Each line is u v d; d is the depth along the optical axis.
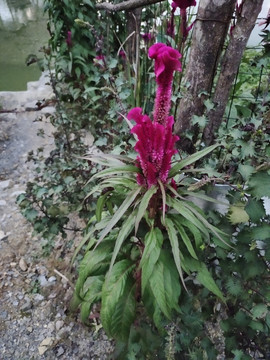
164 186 0.94
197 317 1.17
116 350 1.28
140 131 0.87
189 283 1.35
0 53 5.22
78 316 1.61
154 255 0.94
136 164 0.97
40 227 1.65
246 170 1.18
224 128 1.40
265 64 1.27
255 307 1.13
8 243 1.98
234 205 1.18
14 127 3.00
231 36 1.32
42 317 1.61
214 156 1.52
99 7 2.09
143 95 1.88
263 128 1.24
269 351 1.23
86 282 1.30
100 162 1.01
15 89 4.14
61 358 1.46
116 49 2.63
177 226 1.01
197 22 1.34
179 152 1.45
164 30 1.89
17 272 1.82
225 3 1.25
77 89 2.25
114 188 1.12
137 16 2.12
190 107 1.48
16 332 1.55
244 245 1.13
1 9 7.18
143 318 1.39
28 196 1.63
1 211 2.20
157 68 0.86
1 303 1.67
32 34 6.02
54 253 1.91
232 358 1.22
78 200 1.70
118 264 1.08
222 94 1.44
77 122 1.99
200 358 1.14
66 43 2.43
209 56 1.37
